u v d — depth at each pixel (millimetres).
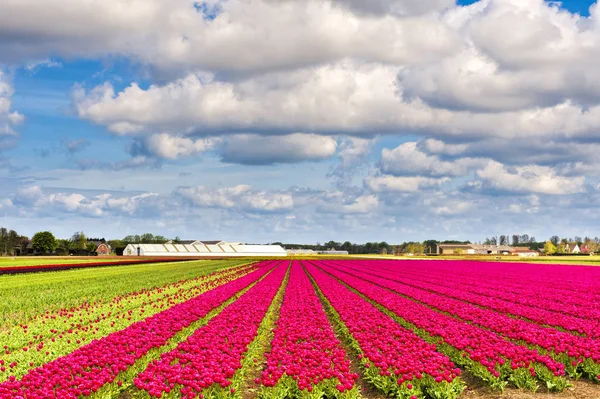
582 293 42938
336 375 15930
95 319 29672
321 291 46906
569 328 25297
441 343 22469
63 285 52156
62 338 23969
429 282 55312
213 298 36188
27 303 37125
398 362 16766
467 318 28688
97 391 14922
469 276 65375
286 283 56312
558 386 16469
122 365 17062
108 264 100188
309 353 18844
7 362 19719
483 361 17219
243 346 20078
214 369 15938
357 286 48500
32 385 14695
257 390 17312
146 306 35812
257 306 32094
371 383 18062
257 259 150250
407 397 15422
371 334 22672
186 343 20297
